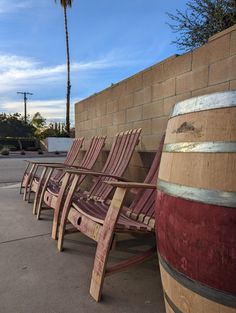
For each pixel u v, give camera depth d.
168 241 1.35
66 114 26.36
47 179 3.59
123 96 3.90
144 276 2.15
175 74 2.89
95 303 1.81
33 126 39.88
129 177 3.73
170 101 2.97
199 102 1.28
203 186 1.19
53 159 17.47
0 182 7.19
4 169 10.59
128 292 1.94
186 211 1.24
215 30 4.88
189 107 1.33
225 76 2.30
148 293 1.93
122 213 2.50
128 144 3.30
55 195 3.09
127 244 2.74
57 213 2.88
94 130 4.82
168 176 1.38
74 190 2.61
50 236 2.96
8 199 4.82
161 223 1.42
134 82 3.63
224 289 1.14
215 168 1.17
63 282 2.05
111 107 4.23
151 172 2.54
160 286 2.02
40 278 2.11
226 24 4.78
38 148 30.33
